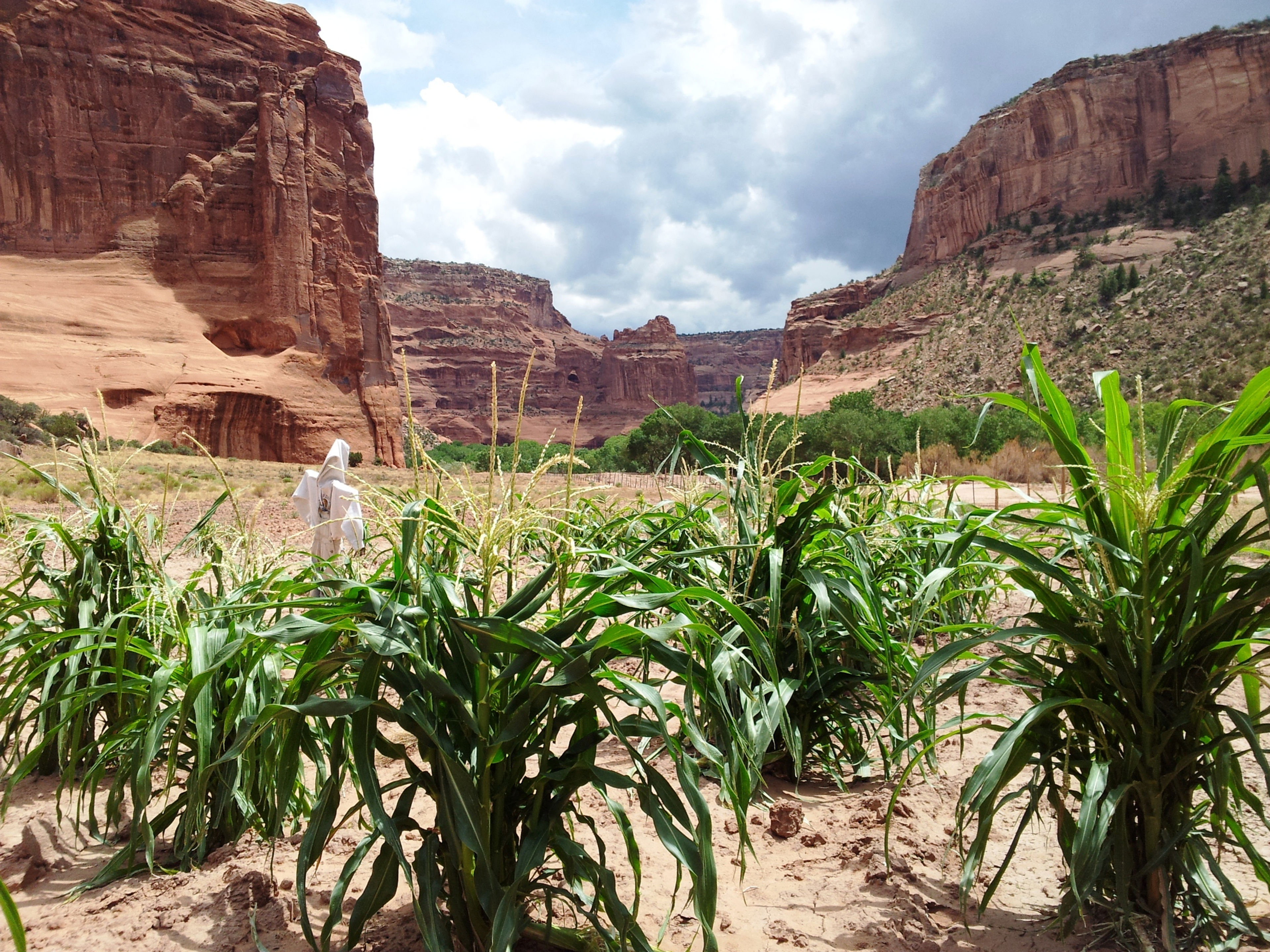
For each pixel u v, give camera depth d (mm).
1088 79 156250
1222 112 142875
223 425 70188
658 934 2975
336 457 8555
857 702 4852
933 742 3010
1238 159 139750
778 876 3510
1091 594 2906
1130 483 2633
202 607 3998
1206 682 2672
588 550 2705
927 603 3047
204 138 82438
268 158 80750
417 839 3863
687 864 2270
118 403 65312
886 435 42250
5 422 42438
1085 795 2676
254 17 88812
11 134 74125
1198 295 95312
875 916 3086
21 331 65625
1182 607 2779
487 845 2541
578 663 2350
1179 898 2916
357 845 3809
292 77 86125
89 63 78000
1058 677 2996
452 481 2631
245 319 78875
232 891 3266
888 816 3090
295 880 3408
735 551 4191
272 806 3609
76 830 3811
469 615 2744
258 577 4051
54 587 4609
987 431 37594
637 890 2488
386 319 89562
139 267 76938
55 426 47062
